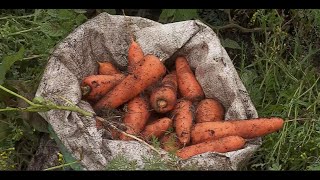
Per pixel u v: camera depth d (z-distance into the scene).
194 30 1.04
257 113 1.06
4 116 1.05
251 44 1.25
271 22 1.20
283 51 1.19
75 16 1.16
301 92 1.15
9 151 1.01
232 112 0.99
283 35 1.18
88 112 0.93
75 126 0.92
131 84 0.99
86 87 0.98
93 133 0.92
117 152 0.91
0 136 1.02
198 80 1.03
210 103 1.01
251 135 0.96
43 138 1.04
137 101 1.00
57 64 0.97
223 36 1.25
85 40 1.02
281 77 1.18
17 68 1.11
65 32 1.11
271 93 1.17
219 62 1.01
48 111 0.93
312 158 1.05
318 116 1.11
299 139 1.06
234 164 0.91
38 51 1.12
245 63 1.24
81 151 0.91
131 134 0.95
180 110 0.98
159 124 0.97
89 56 1.03
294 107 1.12
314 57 1.21
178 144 0.96
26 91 1.04
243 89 1.01
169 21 1.23
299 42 1.19
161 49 1.05
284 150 1.06
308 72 1.15
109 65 1.04
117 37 1.05
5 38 1.12
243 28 1.22
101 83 0.99
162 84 1.01
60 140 0.93
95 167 0.91
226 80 1.00
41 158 1.02
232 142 0.93
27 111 0.93
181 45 1.04
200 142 0.96
